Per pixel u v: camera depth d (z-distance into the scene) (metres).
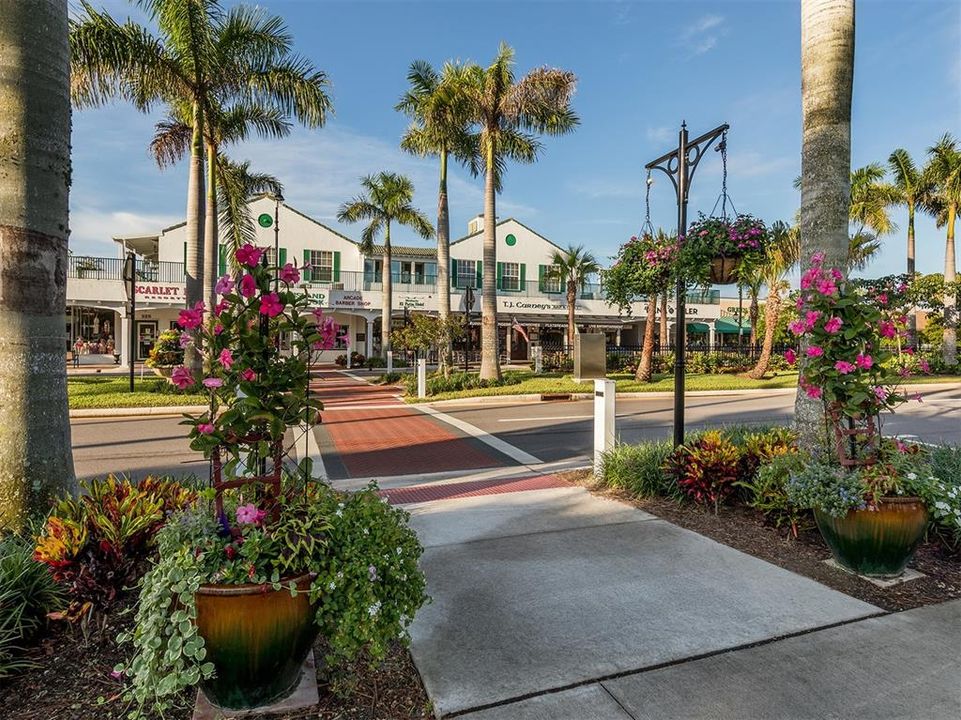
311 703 2.49
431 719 2.44
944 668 2.79
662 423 11.73
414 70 17.97
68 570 2.87
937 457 5.33
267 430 2.58
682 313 6.15
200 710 2.43
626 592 3.66
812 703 2.51
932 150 25.58
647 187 6.99
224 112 15.69
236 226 17.98
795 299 5.20
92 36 12.24
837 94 4.89
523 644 3.02
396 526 2.77
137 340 30.16
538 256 38.59
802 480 4.12
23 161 3.89
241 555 2.35
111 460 8.27
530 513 5.48
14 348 3.88
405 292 33.97
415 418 12.74
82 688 2.57
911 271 27.47
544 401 16.05
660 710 2.47
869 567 3.84
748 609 3.41
